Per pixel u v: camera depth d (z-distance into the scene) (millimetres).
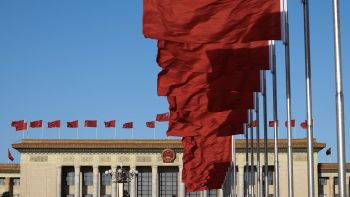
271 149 126625
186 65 31672
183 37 26953
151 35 26766
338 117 23016
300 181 126000
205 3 26938
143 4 26734
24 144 128875
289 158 33656
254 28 27500
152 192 129375
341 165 22859
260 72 36938
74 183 131750
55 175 129000
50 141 129750
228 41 27312
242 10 27406
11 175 134000
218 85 36188
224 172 68562
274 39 27594
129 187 128500
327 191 129500
